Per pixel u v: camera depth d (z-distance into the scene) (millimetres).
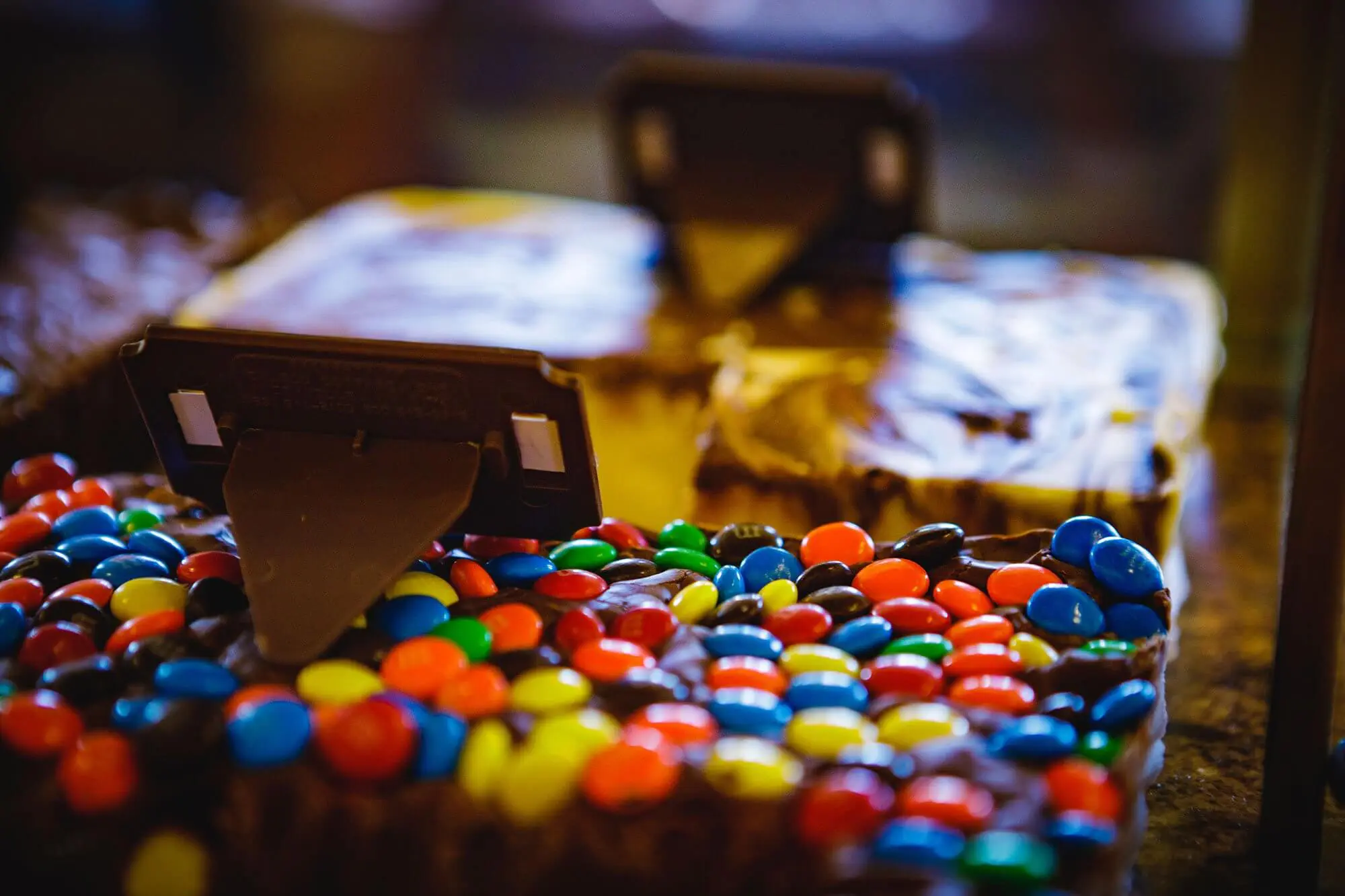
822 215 633
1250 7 698
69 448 584
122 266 716
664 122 631
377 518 421
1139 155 1148
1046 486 507
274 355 422
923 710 398
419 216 777
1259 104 707
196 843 394
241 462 429
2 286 671
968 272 684
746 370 573
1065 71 1163
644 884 384
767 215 634
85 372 591
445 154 1232
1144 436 532
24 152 1233
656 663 416
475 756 388
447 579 440
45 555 444
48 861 393
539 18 1253
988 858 366
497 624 420
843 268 673
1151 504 501
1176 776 487
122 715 399
